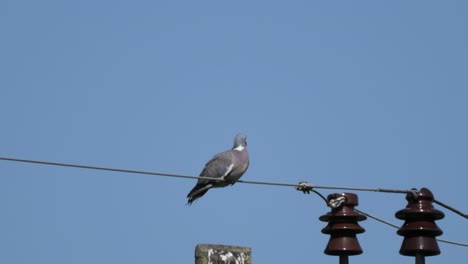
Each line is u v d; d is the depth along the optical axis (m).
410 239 14.28
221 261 14.30
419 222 14.33
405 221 14.50
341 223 14.33
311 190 15.23
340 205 14.46
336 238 14.23
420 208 14.41
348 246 14.11
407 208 14.48
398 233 14.47
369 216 15.30
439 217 14.48
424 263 14.22
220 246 14.42
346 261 14.14
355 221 14.39
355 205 14.58
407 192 14.62
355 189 14.83
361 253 14.19
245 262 14.45
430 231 14.24
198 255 14.28
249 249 14.55
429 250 14.13
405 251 14.27
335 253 14.21
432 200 14.64
